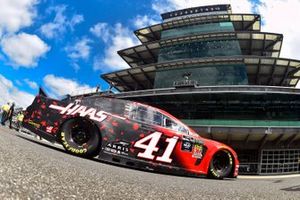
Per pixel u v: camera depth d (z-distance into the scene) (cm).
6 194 177
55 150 643
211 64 3853
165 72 4103
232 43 4059
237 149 3017
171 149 721
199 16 4556
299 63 3831
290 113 2995
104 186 279
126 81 4878
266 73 4216
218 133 2895
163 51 4438
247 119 3073
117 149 677
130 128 696
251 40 4347
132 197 255
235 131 2816
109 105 708
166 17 4956
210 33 4122
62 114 692
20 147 434
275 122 2738
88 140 676
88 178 306
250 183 658
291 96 3027
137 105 732
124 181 350
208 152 775
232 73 3709
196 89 3206
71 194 217
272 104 3056
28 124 721
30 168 274
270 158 2919
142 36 5184
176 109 3362
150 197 271
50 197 196
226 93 3122
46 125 699
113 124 685
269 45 4453
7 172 232
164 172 747
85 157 674
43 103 722
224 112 3158
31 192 195
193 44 4241
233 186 516
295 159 2945
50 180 246
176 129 748
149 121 725
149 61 5122
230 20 4447
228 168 808
